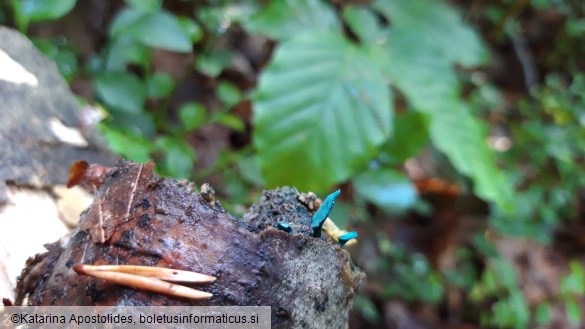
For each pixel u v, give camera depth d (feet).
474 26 1.61
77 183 0.46
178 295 0.36
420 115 0.85
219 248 0.38
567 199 1.28
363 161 0.74
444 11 1.05
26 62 0.59
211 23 0.99
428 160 1.23
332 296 0.40
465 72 1.55
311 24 0.87
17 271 0.46
